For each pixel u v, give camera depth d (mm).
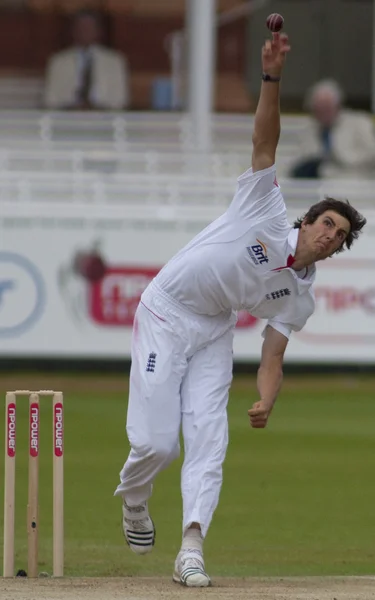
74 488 33062
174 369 20656
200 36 57688
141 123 62188
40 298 52312
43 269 52375
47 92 65125
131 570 23922
